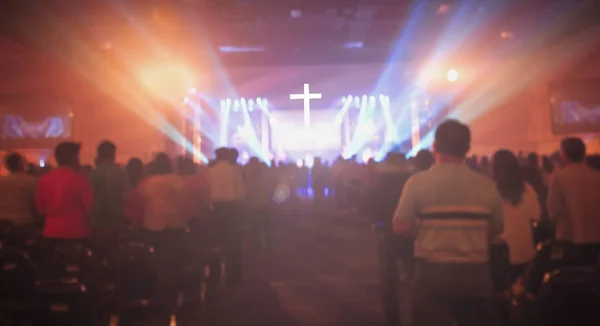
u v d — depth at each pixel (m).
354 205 17.75
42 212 5.97
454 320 3.79
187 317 6.35
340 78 27.11
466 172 3.63
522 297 4.86
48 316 4.66
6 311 4.57
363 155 32.84
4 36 17.14
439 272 3.51
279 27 17.06
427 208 3.59
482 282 3.50
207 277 7.53
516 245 5.00
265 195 12.83
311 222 19.88
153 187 6.21
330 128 34.50
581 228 5.01
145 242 5.46
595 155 6.50
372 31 17.77
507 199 5.05
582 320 4.43
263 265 11.48
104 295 5.18
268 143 34.31
